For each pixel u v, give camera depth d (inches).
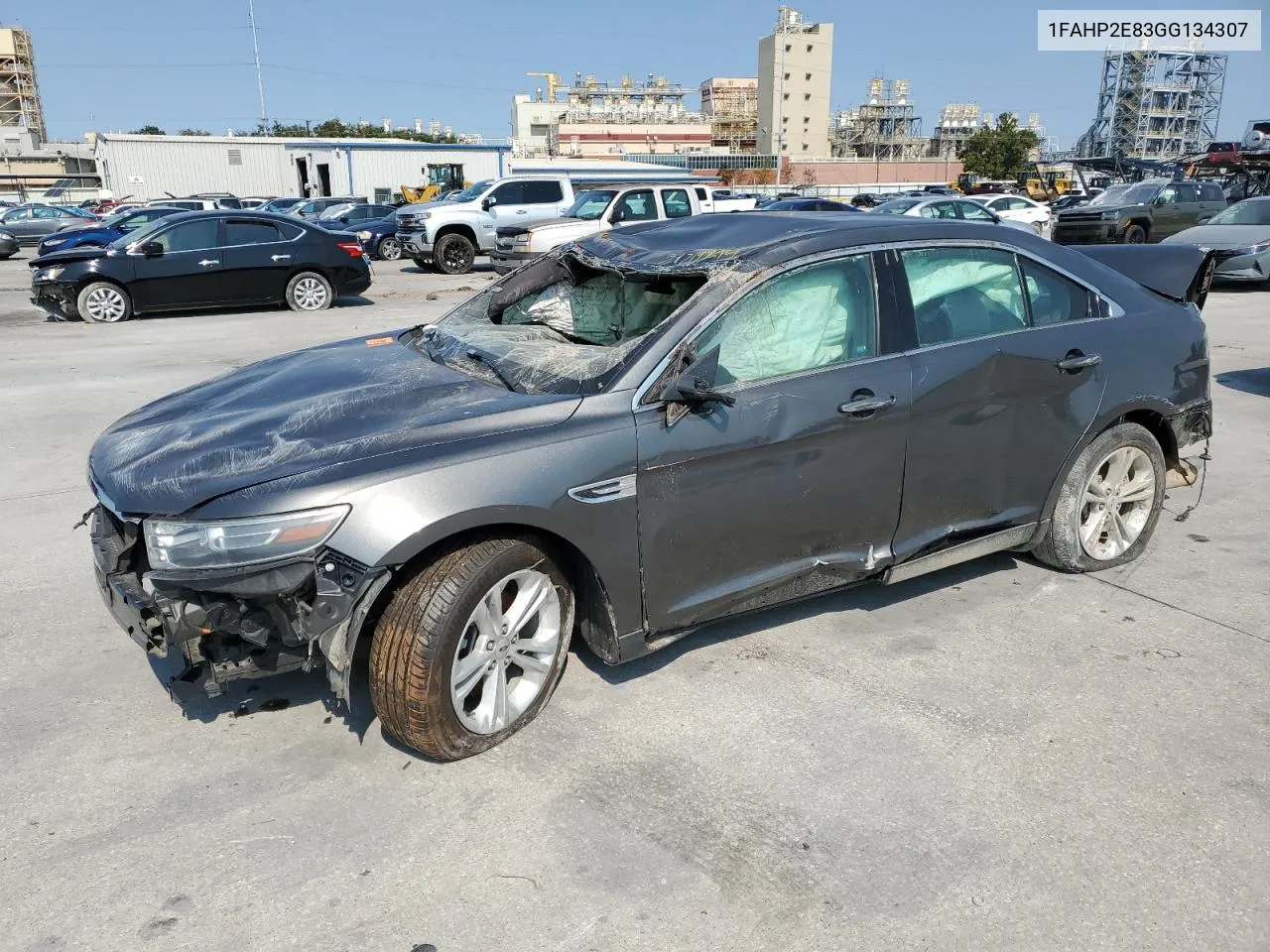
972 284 149.1
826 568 137.6
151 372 358.9
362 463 107.7
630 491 118.7
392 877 98.3
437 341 155.9
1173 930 91.2
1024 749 120.1
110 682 136.6
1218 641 148.2
